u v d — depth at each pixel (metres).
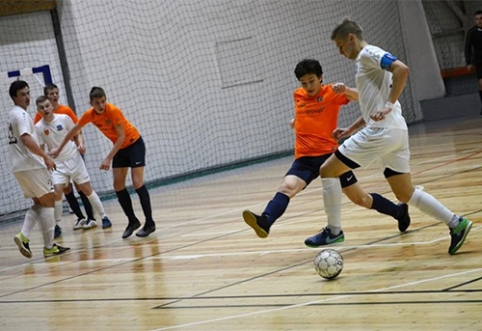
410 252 6.34
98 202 11.88
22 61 16.41
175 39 18.16
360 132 6.27
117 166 10.12
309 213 9.58
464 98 21.91
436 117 22.45
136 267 7.94
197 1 18.59
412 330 4.28
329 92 7.03
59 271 8.52
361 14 21.66
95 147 16.83
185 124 18.27
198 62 18.56
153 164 17.66
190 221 10.90
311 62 6.94
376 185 10.95
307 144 7.09
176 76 18.14
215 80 18.86
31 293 7.42
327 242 6.86
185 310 5.69
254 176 15.88
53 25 16.72
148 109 17.64
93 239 10.79
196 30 18.56
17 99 9.52
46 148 11.71
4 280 8.48
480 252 5.91
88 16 16.78
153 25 17.80
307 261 6.79
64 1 16.59
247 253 7.65
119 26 17.23
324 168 6.62
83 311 6.23
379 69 6.08
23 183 9.60
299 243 7.71
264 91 19.81
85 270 8.28
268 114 19.88
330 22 21.11
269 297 5.67
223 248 8.19
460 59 23.36
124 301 6.37
